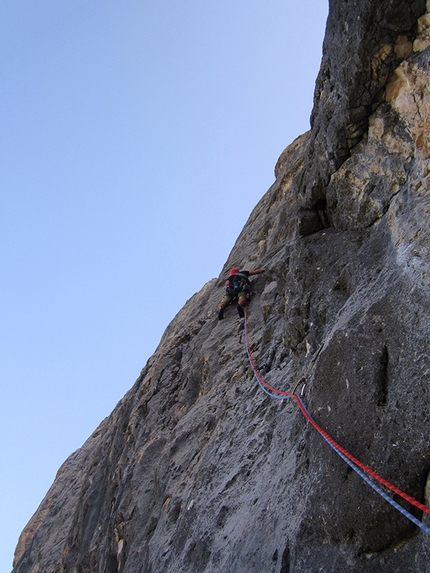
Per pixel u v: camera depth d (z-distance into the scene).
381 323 4.60
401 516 3.84
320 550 4.34
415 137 5.44
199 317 13.33
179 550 6.90
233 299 11.68
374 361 4.48
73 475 19.02
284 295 8.00
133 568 8.00
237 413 8.06
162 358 12.66
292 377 7.14
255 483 6.27
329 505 4.36
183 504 7.74
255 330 10.13
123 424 12.97
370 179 5.97
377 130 5.87
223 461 7.29
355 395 4.50
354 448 4.35
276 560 4.79
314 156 6.70
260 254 12.64
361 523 4.05
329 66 6.20
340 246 6.37
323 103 6.35
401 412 4.05
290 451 5.77
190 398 10.83
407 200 5.27
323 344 5.47
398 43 5.56
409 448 3.89
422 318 4.21
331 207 6.66
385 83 5.77
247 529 5.59
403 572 3.66
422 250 4.56
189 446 8.99
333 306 5.91
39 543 15.92
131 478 10.26
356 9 5.60
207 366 10.47
